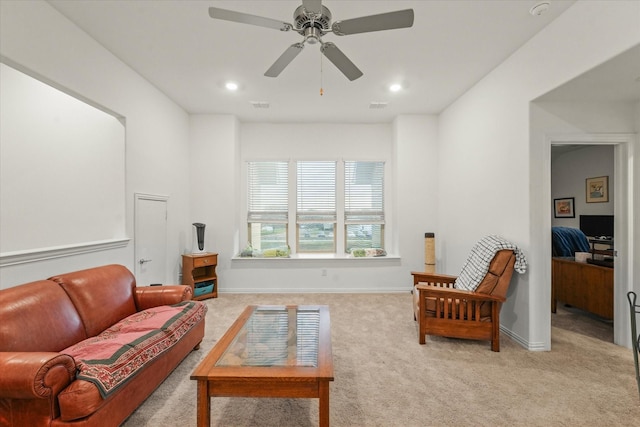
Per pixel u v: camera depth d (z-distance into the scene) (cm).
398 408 197
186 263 439
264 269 494
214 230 485
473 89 380
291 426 182
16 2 211
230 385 160
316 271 496
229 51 304
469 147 389
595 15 214
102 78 292
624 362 257
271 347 197
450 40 283
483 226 358
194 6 238
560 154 632
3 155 281
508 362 258
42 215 308
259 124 524
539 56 268
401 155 488
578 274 367
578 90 256
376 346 291
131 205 338
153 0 231
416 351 280
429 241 456
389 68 336
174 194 434
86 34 272
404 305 424
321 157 525
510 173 308
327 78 361
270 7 241
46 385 141
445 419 187
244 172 524
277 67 237
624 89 254
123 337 200
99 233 328
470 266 316
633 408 197
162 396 211
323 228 533
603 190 545
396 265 496
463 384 225
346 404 202
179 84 377
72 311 213
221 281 489
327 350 188
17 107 289
